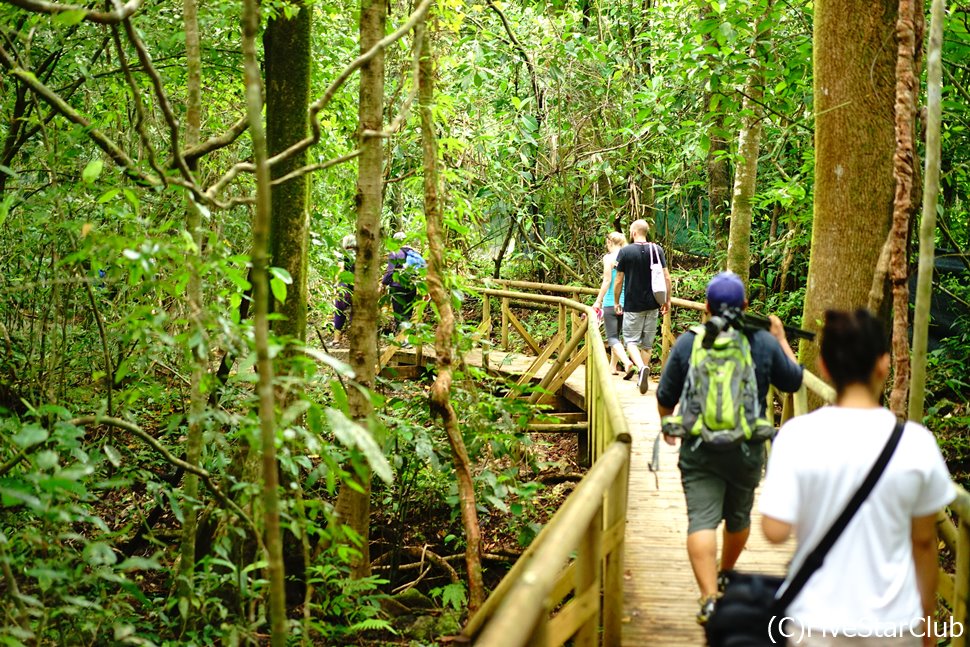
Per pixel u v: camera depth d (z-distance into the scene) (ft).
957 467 23.48
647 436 23.94
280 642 10.25
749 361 11.57
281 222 19.67
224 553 14.28
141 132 13.35
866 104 19.45
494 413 20.45
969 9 24.25
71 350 22.07
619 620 11.91
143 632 16.11
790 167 40.24
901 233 15.99
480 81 37.70
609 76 44.47
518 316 51.29
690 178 47.09
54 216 18.34
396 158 37.29
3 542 11.42
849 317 7.88
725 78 30.07
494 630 5.99
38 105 17.70
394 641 17.78
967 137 27.27
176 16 23.54
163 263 15.20
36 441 10.77
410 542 22.86
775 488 7.54
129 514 21.49
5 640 10.82
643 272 28.94
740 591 8.86
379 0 18.01
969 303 26.76
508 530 22.41
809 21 31.19
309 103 20.16
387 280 23.72
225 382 18.45
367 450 10.36
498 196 44.14
